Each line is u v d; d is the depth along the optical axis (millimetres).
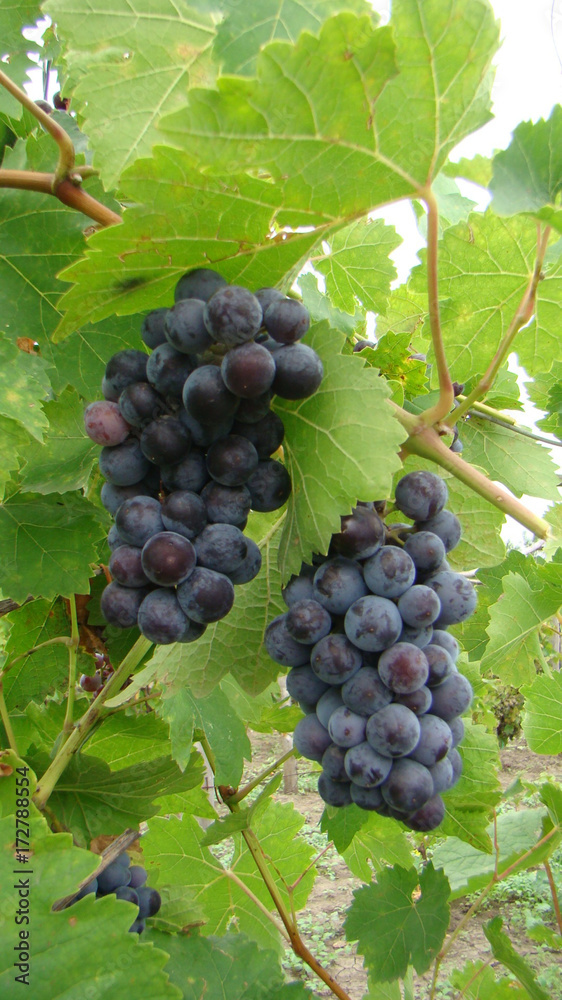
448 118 292
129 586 322
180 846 611
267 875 534
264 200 299
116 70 383
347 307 534
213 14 396
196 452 327
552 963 1400
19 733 574
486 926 536
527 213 301
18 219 409
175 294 322
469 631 664
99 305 333
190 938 422
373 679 334
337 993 512
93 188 414
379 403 315
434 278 324
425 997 1302
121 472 326
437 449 351
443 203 571
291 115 270
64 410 444
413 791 331
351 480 313
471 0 267
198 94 259
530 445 568
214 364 320
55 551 428
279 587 409
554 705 552
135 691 401
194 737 525
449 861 641
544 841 548
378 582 331
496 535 448
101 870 392
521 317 336
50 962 301
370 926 500
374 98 275
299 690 357
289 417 340
